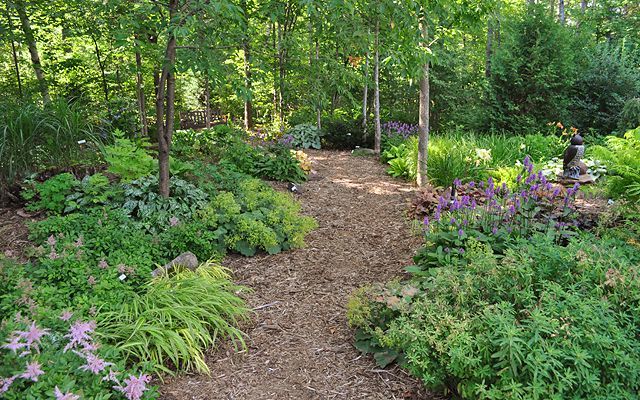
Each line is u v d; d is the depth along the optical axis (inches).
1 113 210.2
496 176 304.3
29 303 113.0
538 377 91.4
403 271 185.8
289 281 180.9
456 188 228.2
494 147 363.3
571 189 177.2
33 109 216.5
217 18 191.9
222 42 209.0
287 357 132.5
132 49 211.8
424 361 103.2
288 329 147.3
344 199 291.4
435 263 156.4
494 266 122.9
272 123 525.0
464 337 99.9
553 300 104.8
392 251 207.8
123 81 423.2
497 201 190.2
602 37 809.5
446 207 214.1
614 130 463.2
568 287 113.7
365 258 202.5
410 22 245.0
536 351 92.0
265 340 141.0
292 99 561.3
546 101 461.7
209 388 118.3
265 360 131.0
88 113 251.1
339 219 253.8
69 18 311.4
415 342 107.8
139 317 130.6
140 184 210.5
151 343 126.0
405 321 120.9
